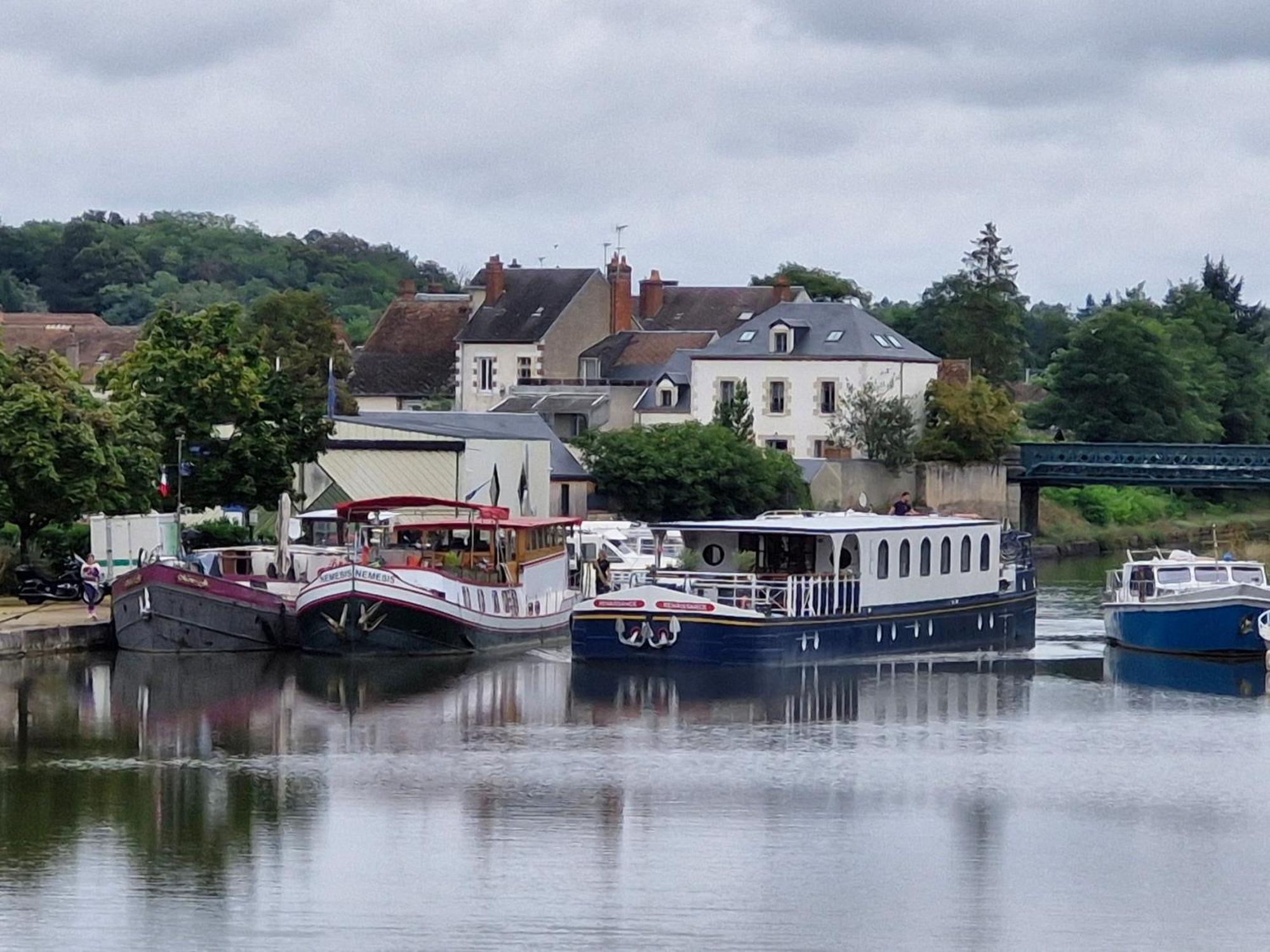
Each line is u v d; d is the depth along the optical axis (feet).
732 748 265.54
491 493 480.23
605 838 219.82
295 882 203.00
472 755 259.19
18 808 230.07
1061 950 186.70
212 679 309.42
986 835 223.71
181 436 381.19
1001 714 292.61
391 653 329.93
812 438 654.53
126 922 190.49
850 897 200.95
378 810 230.27
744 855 214.28
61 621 333.83
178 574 325.83
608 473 558.97
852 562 338.34
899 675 326.85
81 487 351.87
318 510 453.58
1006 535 385.29
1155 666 342.23
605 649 322.75
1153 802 239.09
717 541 343.67
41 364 369.91
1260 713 295.48
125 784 241.76
